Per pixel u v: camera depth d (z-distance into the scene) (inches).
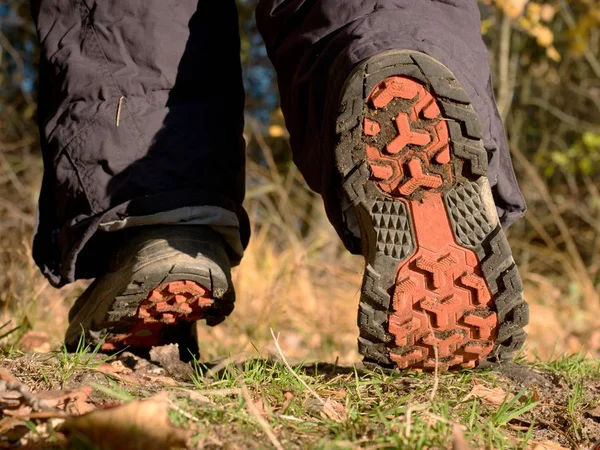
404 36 66.8
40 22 79.1
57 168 77.0
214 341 141.3
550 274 253.8
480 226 68.1
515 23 257.0
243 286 175.3
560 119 296.5
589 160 258.8
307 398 67.6
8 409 56.8
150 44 76.8
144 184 74.7
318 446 53.8
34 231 81.4
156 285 73.1
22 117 241.0
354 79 64.7
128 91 76.4
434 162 67.2
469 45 70.3
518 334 71.3
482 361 74.2
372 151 66.7
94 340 79.4
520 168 287.1
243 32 285.3
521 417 69.4
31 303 125.4
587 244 274.1
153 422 49.3
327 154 68.0
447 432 58.2
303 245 216.2
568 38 251.9
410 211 67.8
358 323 69.1
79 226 75.2
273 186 231.5
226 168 78.7
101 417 49.4
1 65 251.0
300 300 179.9
